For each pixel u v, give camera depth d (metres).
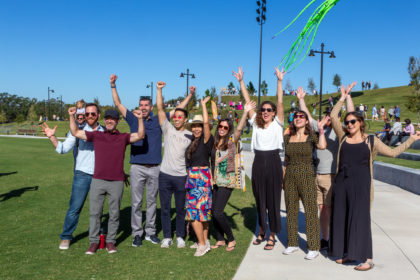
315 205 4.27
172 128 4.71
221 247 4.66
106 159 4.34
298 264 4.04
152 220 4.88
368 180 3.97
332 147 4.51
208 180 4.35
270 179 4.50
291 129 4.52
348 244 3.91
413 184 8.41
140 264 4.01
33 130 42.31
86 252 4.32
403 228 5.46
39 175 11.09
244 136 26.95
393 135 17.53
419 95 31.27
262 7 19.14
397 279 3.62
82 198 4.50
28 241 4.79
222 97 74.31
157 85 4.67
